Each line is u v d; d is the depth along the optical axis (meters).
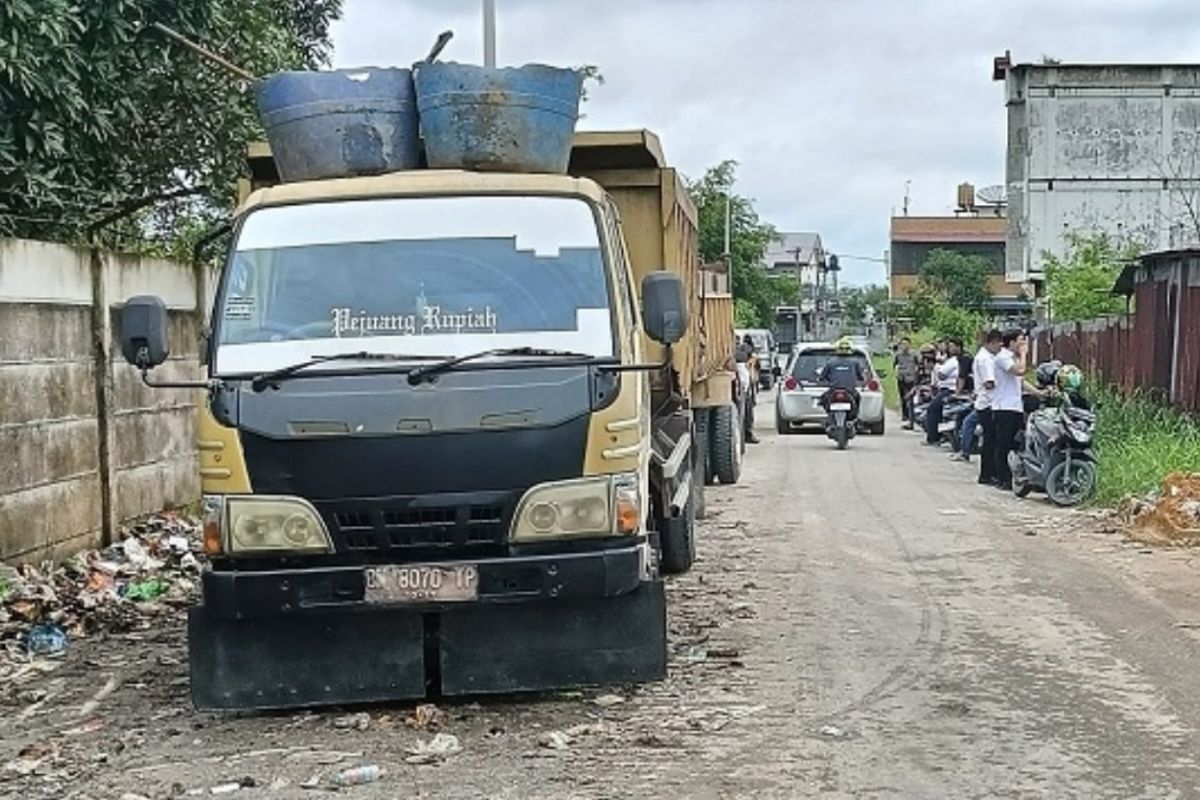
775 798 6.16
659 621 7.60
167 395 14.26
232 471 7.23
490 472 7.18
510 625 7.57
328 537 7.20
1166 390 21.80
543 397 7.21
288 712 7.72
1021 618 9.86
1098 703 7.63
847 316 84.44
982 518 15.26
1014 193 40.38
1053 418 16.39
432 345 7.48
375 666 7.55
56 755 7.09
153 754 7.08
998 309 60.12
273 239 7.81
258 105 8.66
